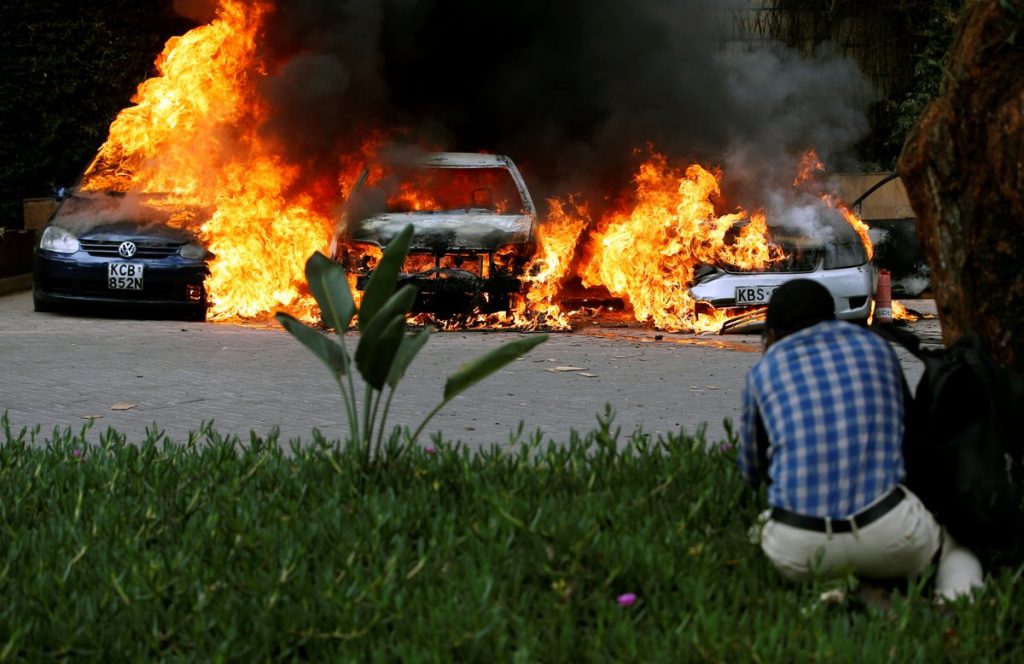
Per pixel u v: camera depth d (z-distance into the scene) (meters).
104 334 31.70
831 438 10.57
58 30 53.09
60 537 12.10
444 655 9.15
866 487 10.48
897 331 11.73
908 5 50.66
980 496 10.63
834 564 10.55
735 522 12.69
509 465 14.38
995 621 10.10
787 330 11.36
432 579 11.01
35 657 9.48
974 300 12.26
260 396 23.05
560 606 10.31
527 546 11.77
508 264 33.62
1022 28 11.27
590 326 36.22
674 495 13.52
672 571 10.91
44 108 53.41
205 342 30.39
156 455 15.25
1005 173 11.42
